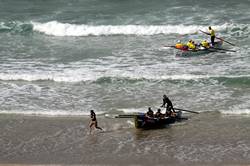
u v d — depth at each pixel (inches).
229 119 2844.5
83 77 3447.3
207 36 4271.7
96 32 4461.1
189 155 2438.5
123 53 3934.5
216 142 2573.8
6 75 3506.4
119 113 2960.1
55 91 3312.0
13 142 2637.8
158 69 3565.5
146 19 4643.2
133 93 3245.6
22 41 4330.7
